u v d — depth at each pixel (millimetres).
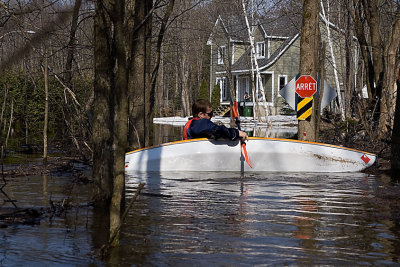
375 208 9062
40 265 5602
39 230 7184
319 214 8484
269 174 14047
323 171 14812
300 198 10086
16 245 6402
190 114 83188
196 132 14641
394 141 13836
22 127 28203
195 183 12109
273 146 14695
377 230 7379
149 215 8242
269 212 8609
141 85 18969
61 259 5840
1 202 9227
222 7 64688
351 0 38062
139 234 6992
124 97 6488
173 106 81812
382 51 27359
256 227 7473
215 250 6242
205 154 14445
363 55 28250
